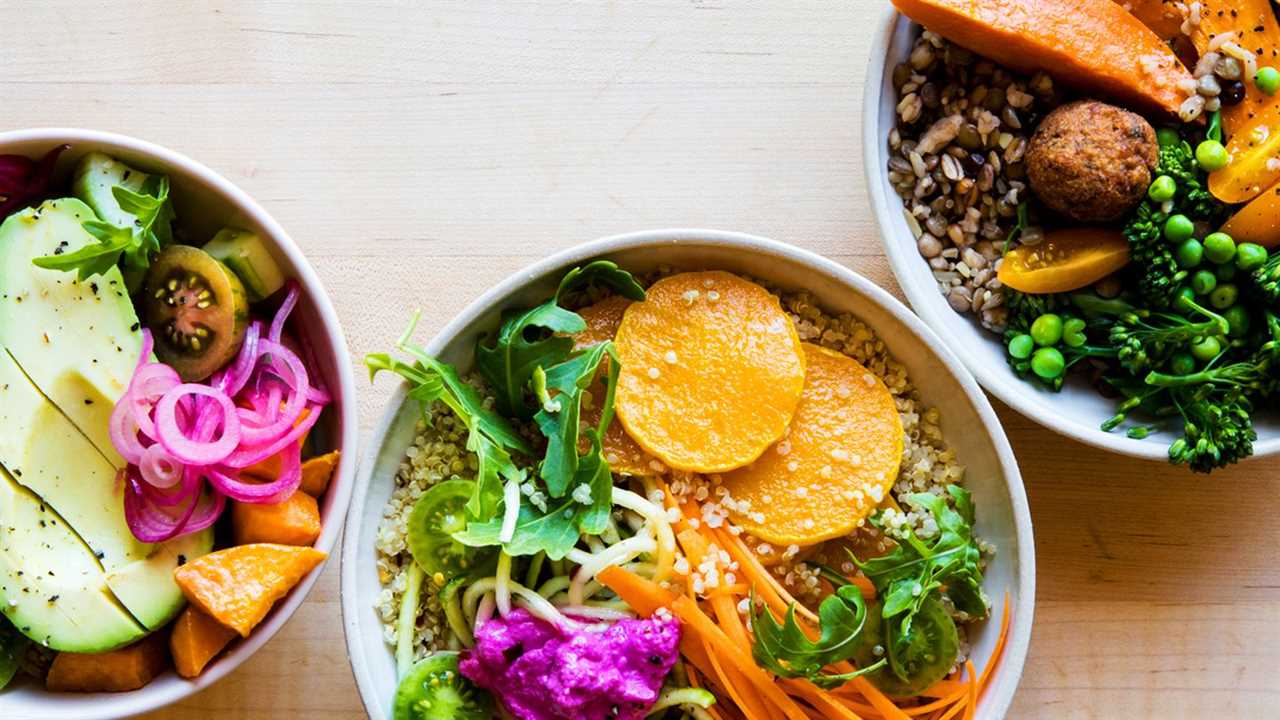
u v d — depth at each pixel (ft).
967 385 1.70
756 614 1.71
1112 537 1.85
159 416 1.63
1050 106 1.78
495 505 1.67
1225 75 1.75
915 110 1.78
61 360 1.64
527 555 1.75
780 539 1.72
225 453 1.64
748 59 1.86
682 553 1.73
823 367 1.75
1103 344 1.78
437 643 1.74
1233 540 1.85
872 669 1.66
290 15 1.85
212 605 1.62
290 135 1.85
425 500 1.70
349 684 1.81
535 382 1.68
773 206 1.86
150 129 1.84
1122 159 1.70
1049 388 1.78
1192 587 1.85
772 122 1.86
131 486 1.65
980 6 1.71
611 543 1.74
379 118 1.85
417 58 1.85
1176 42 1.79
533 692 1.66
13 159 1.67
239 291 1.69
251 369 1.69
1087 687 1.84
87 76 1.84
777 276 1.76
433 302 1.84
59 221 1.65
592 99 1.86
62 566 1.64
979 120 1.77
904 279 1.73
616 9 1.86
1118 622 1.85
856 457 1.73
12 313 1.64
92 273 1.64
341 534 1.82
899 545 1.71
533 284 1.71
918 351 1.74
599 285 1.77
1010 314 1.79
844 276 1.70
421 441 1.75
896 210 1.78
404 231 1.84
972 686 1.69
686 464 1.71
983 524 1.74
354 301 1.83
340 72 1.85
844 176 1.86
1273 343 1.71
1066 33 1.73
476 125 1.85
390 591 1.72
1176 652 1.84
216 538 1.71
